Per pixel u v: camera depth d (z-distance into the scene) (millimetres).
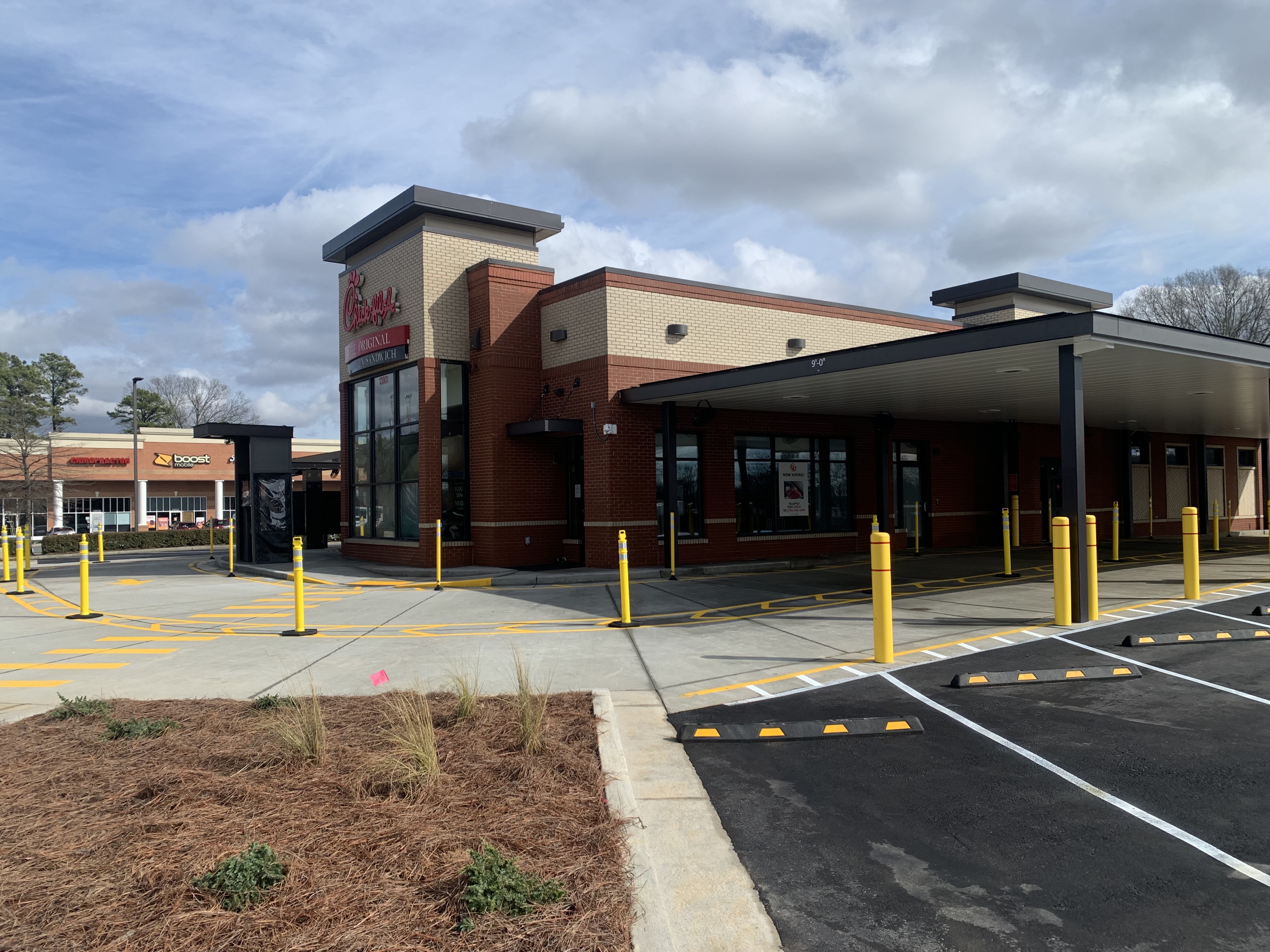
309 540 27609
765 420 19422
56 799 4395
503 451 18344
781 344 19734
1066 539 10445
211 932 2994
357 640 10344
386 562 19953
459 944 2943
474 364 18891
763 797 4973
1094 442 26141
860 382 14719
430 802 4332
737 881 3910
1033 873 3971
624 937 3074
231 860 3424
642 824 4227
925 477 22641
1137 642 8984
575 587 15367
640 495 17406
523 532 18516
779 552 19484
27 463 43531
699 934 3439
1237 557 19812
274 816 4098
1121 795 4902
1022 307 25062
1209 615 10977
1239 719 6324
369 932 3004
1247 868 3963
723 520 18703
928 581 15461
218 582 18328
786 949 3326
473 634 10570
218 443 51906
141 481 49469
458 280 19062
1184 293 51500
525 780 4695
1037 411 20109
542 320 19016
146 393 78188
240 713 6270
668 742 6059
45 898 3260
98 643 10445
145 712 6383
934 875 3971
